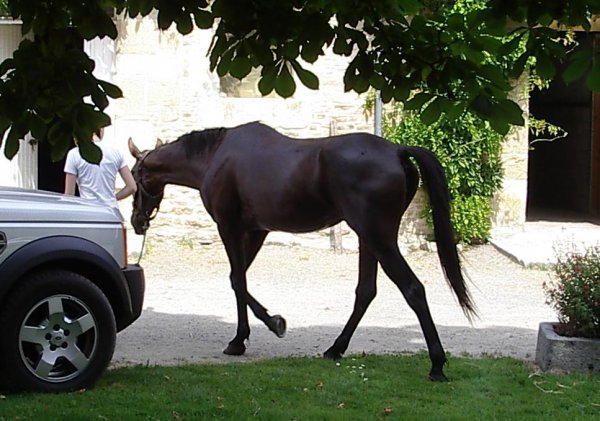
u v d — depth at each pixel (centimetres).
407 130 1366
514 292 1130
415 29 452
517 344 842
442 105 460
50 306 622
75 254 631
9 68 436
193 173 815
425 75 457
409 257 1359
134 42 1367
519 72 436
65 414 581
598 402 632
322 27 437
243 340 786
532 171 2044
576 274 728
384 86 473
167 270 1247
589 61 419
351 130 1388
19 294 612
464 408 615
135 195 855
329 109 1386
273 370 714
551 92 1958
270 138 766
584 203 1859
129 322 674
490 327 922
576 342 709
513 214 1444
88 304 634
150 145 1379
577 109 1895
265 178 746
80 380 636
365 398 638
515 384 679
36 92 434
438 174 681
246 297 793
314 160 716
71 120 439
